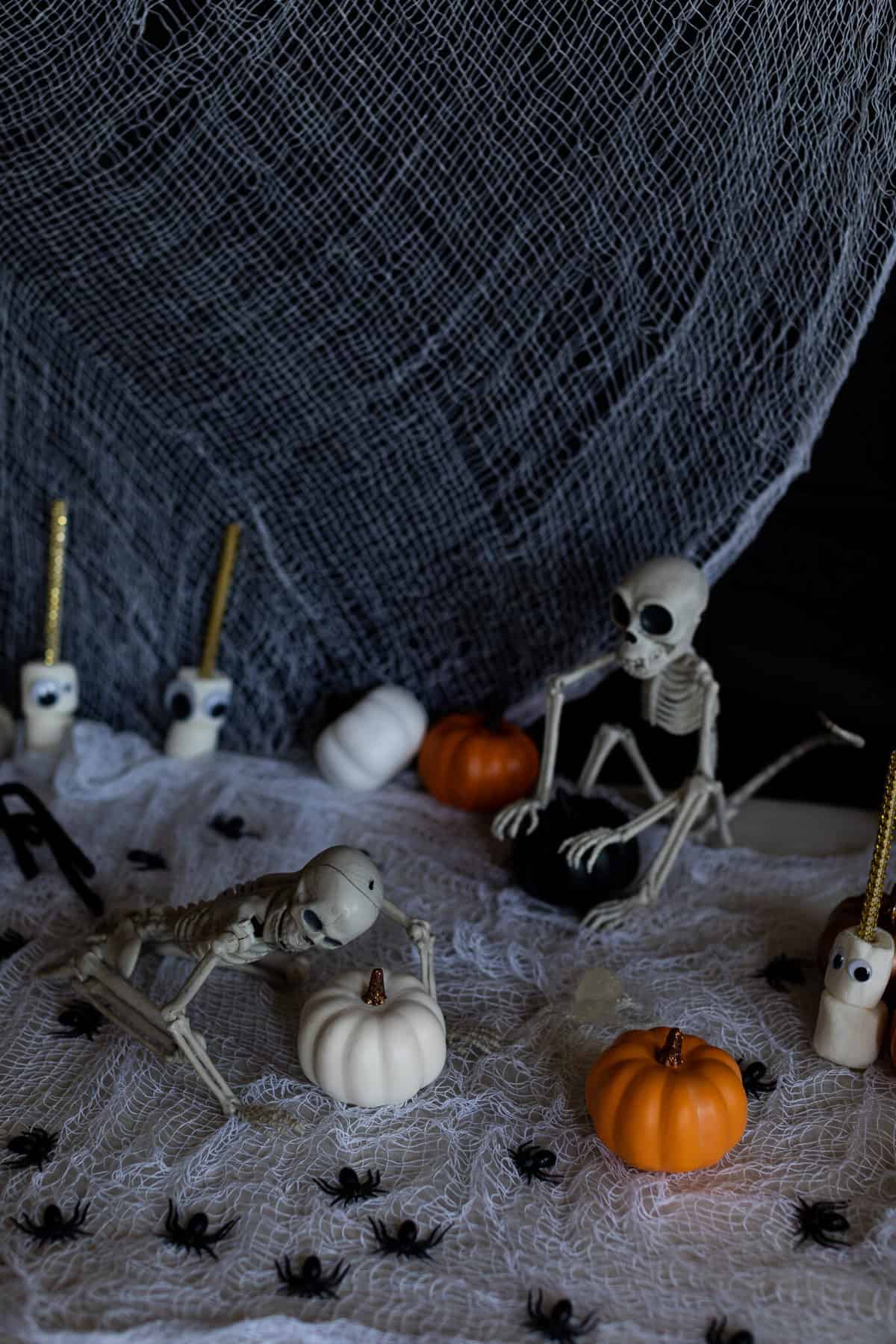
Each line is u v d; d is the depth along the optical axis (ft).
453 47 3.29
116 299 3.60
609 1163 2.91
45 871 3.48
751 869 3.57
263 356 3.62
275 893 2.95
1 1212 2.80
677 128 3.28
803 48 3.18
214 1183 2.85
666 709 3.42
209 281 3.56
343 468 3.71
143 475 3.78
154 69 3.35
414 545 3.76
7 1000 3.17
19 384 3.71
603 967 3.28
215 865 3.49
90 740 3.80
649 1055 2.92
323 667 3.92
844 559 3.72
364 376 3.61
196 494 3.78
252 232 3.50
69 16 3.30
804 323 3.37
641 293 3.43
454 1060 3.08
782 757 3.63
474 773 3.69
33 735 3.87
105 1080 2.99
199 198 3.47
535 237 3.43
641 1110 2.85
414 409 3.63
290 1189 2.85
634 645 3.31
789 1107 3.01
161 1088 3.01
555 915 3.45
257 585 3.85
